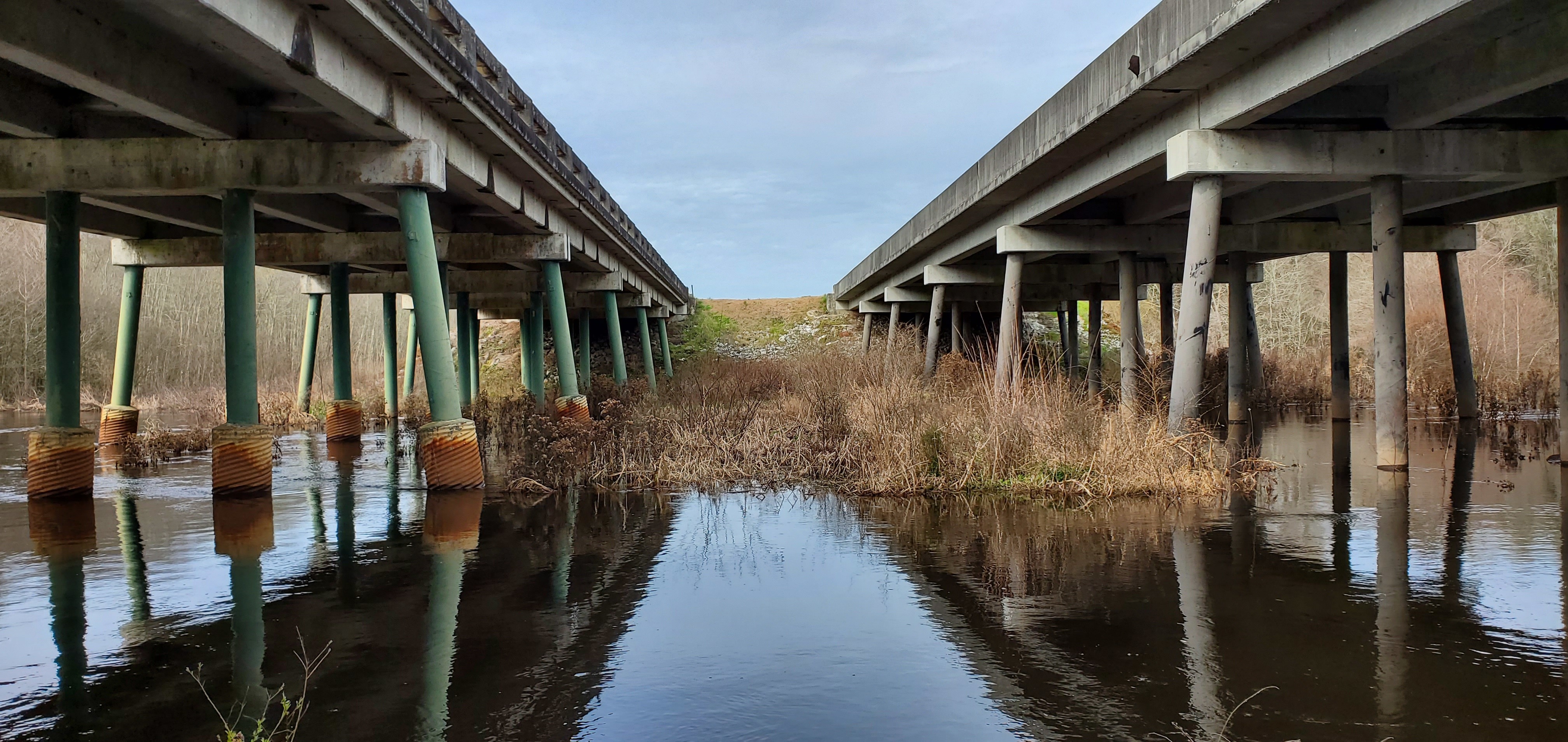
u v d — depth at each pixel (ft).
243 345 45.44
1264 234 75.46
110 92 34.78
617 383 106.11
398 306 200.03
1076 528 35.19
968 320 156.15
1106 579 27.50
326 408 99.09
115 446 73.51
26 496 46.29
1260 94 41.86
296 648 21.88
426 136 46.34
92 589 27.43
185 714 17.95
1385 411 49.08
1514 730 16.49
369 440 78.89
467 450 46.70
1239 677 19.35
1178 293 178.50
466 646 22.03
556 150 71.26
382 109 40.70
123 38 34.83
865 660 20.89
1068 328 143.43
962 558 30.68
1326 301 157.79
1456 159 46.39
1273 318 161.38
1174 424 47.91
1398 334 48.47
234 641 22.43
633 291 136.46
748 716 17.75
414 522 38.04
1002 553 31.24
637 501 43.42
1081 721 17.29
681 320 185.78
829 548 32.48
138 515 40.06
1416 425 74.90
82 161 43.52
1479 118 46.83
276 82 41.50
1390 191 47.44
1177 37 43.09
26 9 29.94
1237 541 32.32
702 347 172.35
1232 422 80.74
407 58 39.50
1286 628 22.61
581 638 22.57
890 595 26.22
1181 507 39.34
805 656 21.20
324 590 27.17
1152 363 54.49
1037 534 34.30
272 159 43.73
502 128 54.29
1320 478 46.96
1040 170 64.34
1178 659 20.56
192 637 22.76
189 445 70.03
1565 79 37.04
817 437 53.83
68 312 44.65
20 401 139.95
